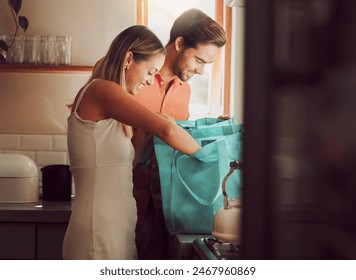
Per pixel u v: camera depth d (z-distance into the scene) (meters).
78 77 3.81
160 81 3.15
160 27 3.76
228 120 2.79
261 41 0.16
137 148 2.81
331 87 0.15
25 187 3.33
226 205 2.26
